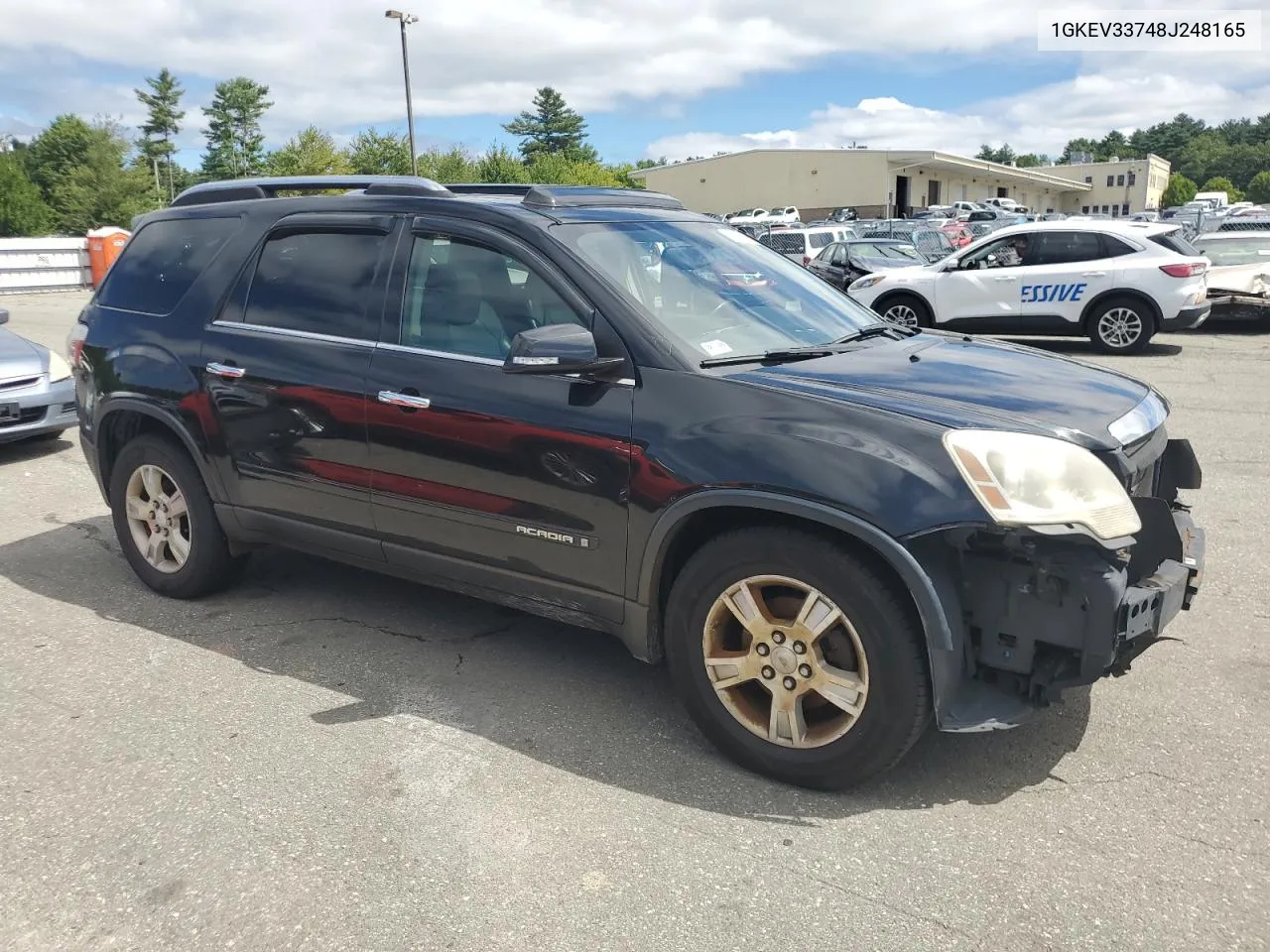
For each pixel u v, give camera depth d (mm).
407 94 39844
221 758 3215
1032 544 2598
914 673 2762
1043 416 2900
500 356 3412
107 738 3346
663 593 3271
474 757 3213
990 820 2832
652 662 3283
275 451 3977
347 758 3211
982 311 13258
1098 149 173875
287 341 3928
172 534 4547
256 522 4164
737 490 2885
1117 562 2641
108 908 2510
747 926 2418
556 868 2646
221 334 4133
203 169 101375
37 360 7617
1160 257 12234
